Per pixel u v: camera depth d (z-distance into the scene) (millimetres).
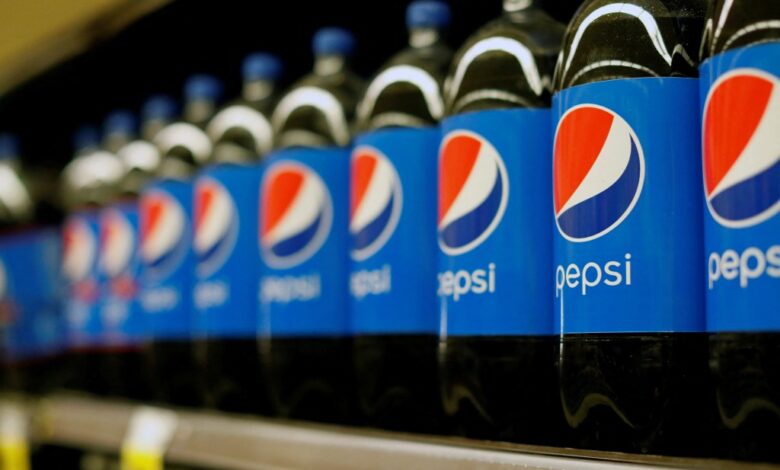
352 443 972
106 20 1331
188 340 1271
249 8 1261
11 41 1439
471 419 917
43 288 1581
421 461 909
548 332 898
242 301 1183
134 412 1264
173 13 1278
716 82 788
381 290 1003
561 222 857
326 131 1112
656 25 839
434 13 1079
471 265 912
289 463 1024
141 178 1396
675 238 819
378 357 1000
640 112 830
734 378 769
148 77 1554
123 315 1380
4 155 1742
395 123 1018
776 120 760
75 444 1430
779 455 760
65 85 1604
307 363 1083
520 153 908
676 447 824
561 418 905
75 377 1468
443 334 929
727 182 776
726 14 787
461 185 924
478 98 926
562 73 873
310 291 1087
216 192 1204
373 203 1016
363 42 1341
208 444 1128
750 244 763
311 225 1094
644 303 816
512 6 979
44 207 1718
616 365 821
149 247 1300
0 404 1524
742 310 765
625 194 827
